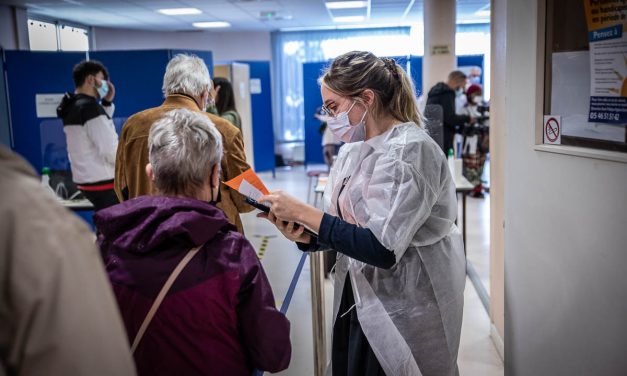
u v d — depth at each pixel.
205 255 1.07
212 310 1.06
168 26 10.25
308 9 8.56
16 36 7.50
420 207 1.29
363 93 1.38
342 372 1.56
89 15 8.45
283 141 11.49
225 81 4.51
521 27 1.64
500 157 2.71
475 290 3.71
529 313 1.62
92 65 3.38
